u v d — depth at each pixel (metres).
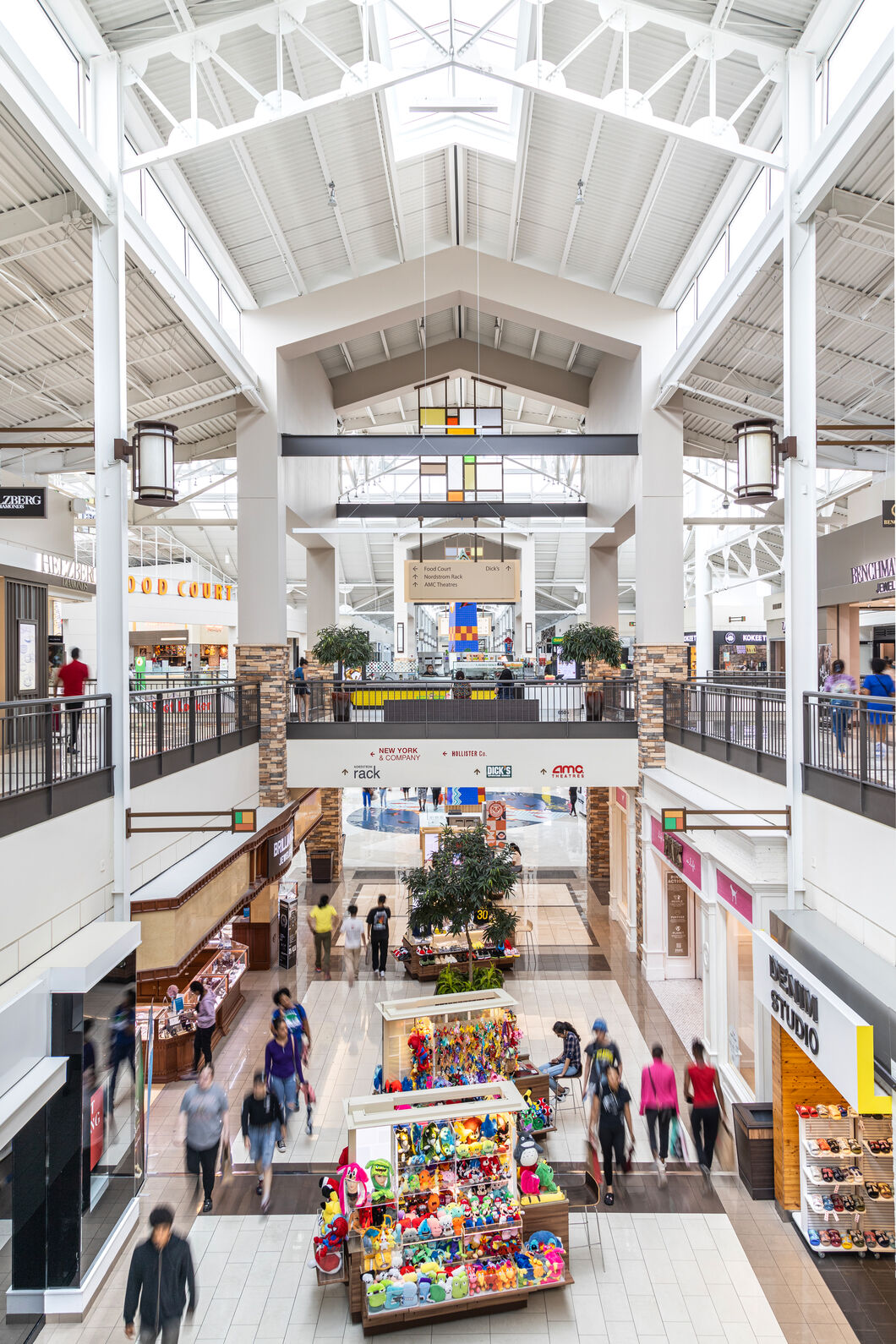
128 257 10.01
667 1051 10.89
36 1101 5.79
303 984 13.51
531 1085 8.87
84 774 7.63
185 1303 5.79
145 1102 8.20
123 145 9.07
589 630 17.52
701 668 30.95
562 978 13.79
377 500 32.19
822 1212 6.89
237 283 15.14
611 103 9.64
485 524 31.05
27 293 10.80
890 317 11.78
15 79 6.97
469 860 11.30
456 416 16.45
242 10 9.32
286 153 12.33
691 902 13.90
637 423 16.44
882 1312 6.20
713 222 13.22
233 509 36.31
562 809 30.16
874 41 8.24
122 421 8.83
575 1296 6.39
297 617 40.00
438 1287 6.08
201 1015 10.27
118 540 8.68
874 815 7.00
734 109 11.10
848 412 14.87
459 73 12.66
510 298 16.34
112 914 8.31
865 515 15.63
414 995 12.87
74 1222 6.25
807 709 8.64
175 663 31.67
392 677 24.64
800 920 7.97
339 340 16.44
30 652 13.70
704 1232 7.20
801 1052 7.51
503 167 13.95
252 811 8.95
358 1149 6.54
